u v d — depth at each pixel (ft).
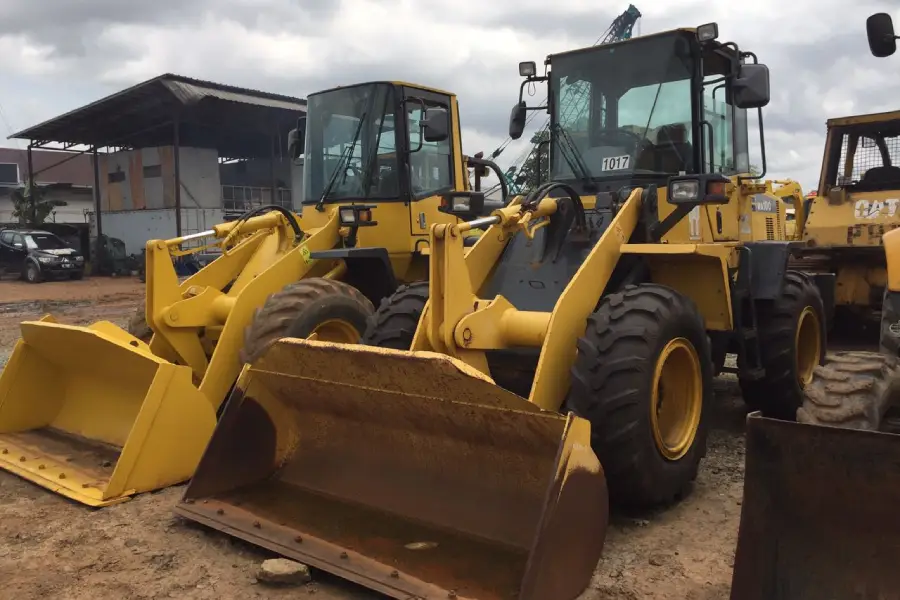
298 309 17.06
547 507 9.74
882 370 10.53
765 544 8.21
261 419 13.85
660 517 13.51
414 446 12.65
